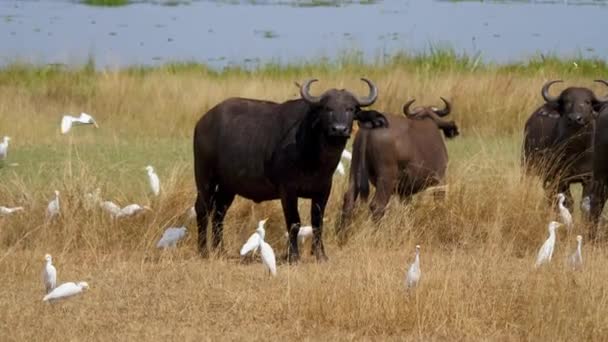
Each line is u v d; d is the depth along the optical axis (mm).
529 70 94062
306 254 43562
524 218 45625
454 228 45406
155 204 46906
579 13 159125
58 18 150875
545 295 34844
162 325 33656
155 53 119000
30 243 43938
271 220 46375
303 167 41375
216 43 127250
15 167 60156
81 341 31828
